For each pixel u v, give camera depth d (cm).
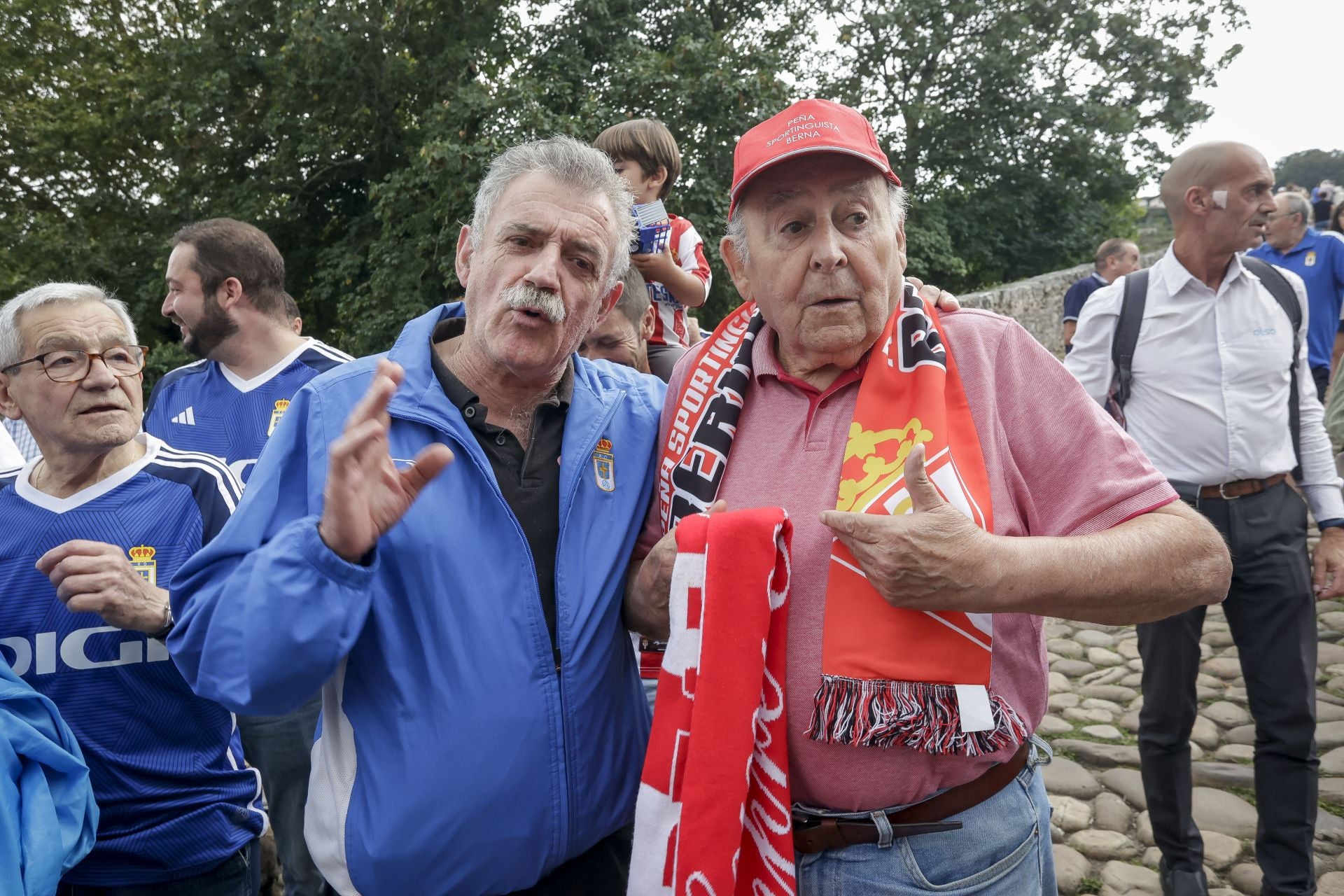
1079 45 1939
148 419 284
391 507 123
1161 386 264
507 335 143
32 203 1625
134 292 1479
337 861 139
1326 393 559
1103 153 1936
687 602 134
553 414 158
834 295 134
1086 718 375
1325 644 428
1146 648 256
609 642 151
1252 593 251
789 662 135
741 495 144
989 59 1853
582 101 1263
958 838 132
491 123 1183
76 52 1684
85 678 171
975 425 134
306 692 126
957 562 115
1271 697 246
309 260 1549
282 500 141
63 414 174
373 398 119
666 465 153
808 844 136
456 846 134
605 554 152
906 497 125
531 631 141
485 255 148
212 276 271
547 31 1392
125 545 179
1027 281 1067
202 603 134
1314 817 242
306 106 1412
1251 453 250
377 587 135
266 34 1415
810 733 130
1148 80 1925
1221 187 249
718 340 158
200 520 186
